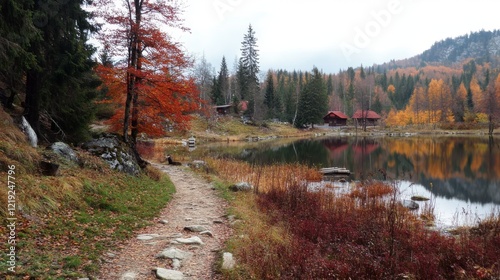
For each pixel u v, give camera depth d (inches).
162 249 303.4
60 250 254.4
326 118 4050.2
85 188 408.8
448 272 315.3
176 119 735.1
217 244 336.2
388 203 625.6
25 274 204.1
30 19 434.6
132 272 247.3
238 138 2755.9
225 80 4001.0
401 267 308.7
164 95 703.7
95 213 362.0
